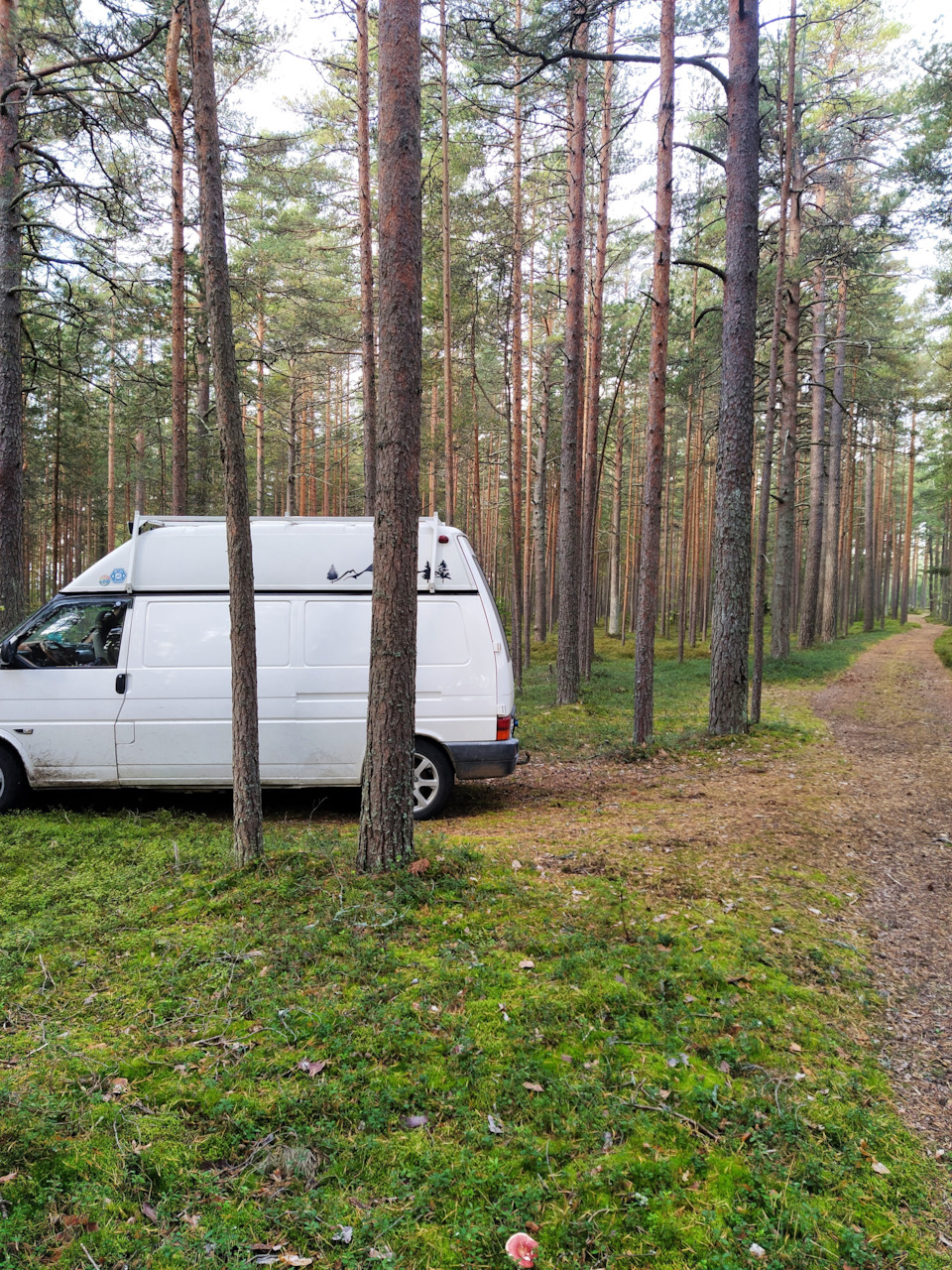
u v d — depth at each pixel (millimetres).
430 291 20250
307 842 5348
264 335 24281
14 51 10789
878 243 19562
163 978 3646
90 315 13445
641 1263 2201
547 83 13852
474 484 29594
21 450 11180
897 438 41906
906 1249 2305
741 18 10328
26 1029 3266
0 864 5238
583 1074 3018
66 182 11359
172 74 11836
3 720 6832
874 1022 3633
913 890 5355
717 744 10578
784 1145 2705
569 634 14977
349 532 7266
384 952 3861
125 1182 2406
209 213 4520
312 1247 2234
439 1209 2357
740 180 10539
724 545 11062
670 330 23078
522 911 4387
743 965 3922
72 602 7020
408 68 4508
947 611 52594
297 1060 3037
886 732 11766
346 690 7078
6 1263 2082
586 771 9352
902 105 16391
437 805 7098
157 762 6910
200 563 7137
